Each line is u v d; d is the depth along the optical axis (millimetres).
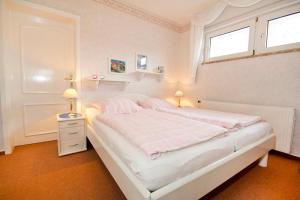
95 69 2572
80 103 2471
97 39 2553
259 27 2381
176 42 3678
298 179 1607
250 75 2504
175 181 931
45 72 2355
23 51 2180
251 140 1550
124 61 2875
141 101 2924
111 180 1506
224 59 2852
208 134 1248
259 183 1530
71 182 1461
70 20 2375
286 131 2062
